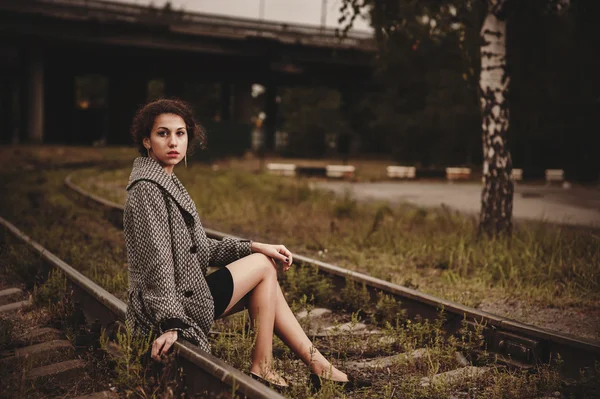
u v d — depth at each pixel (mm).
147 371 3000
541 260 7258
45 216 10047
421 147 34219
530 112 26391
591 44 21844
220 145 37062
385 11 9695
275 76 59094
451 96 30109
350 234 9258
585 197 19516
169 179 2912
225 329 4500
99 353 3740
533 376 3484
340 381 3318
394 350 4191
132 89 54438
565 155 31094
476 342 3977
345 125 49344
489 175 8867
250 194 15250
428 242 8391
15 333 4234
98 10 43438
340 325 4680
